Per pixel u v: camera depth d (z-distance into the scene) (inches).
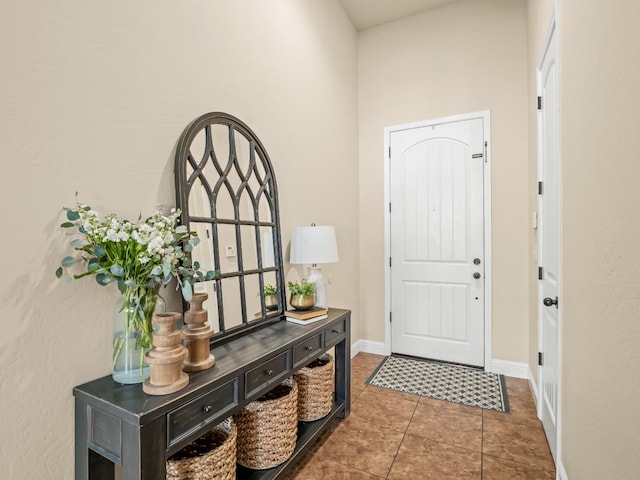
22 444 42.3
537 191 95.4
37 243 44.2
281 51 95.3
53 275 45.8
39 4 44.5
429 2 130.2
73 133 48.1
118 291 53.8
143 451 40.6
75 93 48.4
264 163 84.4
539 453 77.4
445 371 124.0
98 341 51.0
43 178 44.8
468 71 128.0
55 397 45.6
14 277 42.0
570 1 58.3
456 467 72.8
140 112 57.2
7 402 41.2
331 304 123.1
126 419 41.3
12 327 41.8
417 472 71.2
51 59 45.7
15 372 41.9
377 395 105.6
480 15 126.3
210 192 69.1
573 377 58.1
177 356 46.9
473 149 127.0
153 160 59.3
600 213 45.2
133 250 48.4
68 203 47.4
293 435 69.2
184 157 63.0
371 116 144.9
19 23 42.6
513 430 86.5
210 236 68.7
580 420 54.0
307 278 97.9
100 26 51.6
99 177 51.3
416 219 136.9
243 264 76.2
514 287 120.6
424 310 136.0
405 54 138.8
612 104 40.8
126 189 55.0
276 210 86.6
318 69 114.8
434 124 133.3
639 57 33.9
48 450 44.6
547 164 84.5
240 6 80.2
